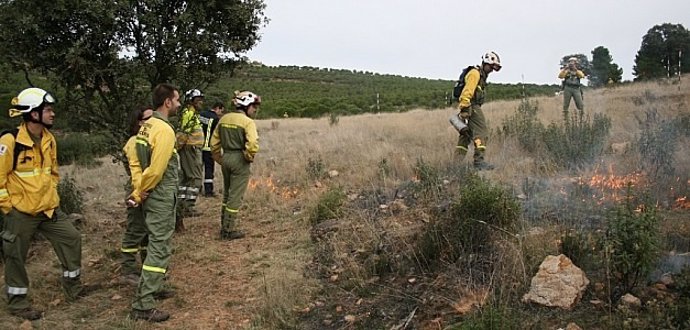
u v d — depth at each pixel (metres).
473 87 7.96
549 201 5.88
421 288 4.70
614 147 7.88
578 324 3.73
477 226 5.00
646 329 3.40
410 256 5.16
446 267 4.89
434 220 5.36
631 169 6.70
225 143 6.81
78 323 4.82
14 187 4.81
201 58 6.98
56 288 5.56
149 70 6.64
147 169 4.74
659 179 6.00
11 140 4.73
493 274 4.34
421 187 6.99
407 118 18.08
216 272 5.80
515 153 8.63
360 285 5.00
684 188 5.71
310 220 6.94
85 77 6.48
